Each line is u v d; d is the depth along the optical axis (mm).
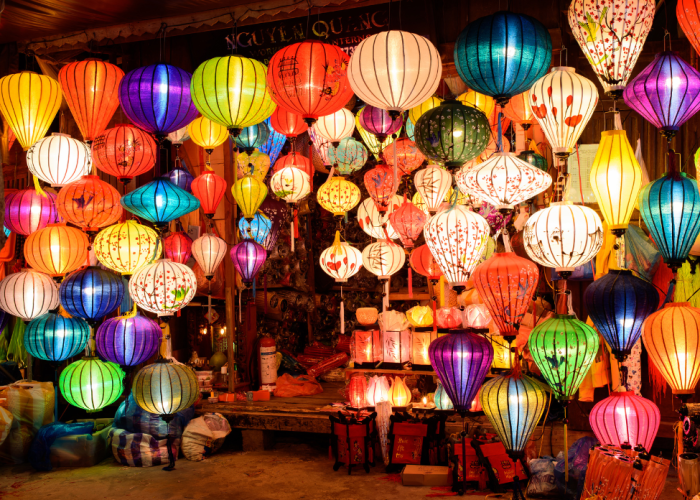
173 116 4434
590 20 3740
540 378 5574
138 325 5336
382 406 5543
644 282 3900
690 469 3633
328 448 6203
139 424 5875
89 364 5758
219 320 8086
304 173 6051
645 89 3707
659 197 3750
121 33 5910
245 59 4254
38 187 5871
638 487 3699
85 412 7102
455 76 5793
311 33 6312
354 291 9227
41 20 5742
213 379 7367
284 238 8422
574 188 5621
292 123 5547
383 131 4961
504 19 3566
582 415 5504
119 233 5207
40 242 5383
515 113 4789
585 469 4523
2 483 5383
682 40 5520
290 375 7363
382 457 5688
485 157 5105
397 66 3678
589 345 3988
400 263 5754
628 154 3900
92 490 5137
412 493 4879
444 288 5836
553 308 6000
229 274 6973
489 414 4223
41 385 6223
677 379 3779
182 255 6316
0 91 5086
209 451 6008
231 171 7203
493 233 5379
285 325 8742
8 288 5652
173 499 4879
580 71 5750
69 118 7074
